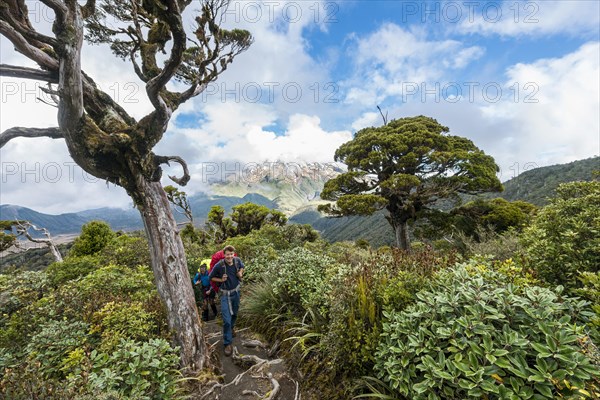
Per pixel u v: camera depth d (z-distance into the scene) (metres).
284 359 4.06
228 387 3.66
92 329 3.96
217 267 4.85
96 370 3.18
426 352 2.24
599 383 1.61
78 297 5.14
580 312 2.16
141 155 3.92
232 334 5.10
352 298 3.34
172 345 4.09
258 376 3.77
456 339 2.14
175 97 4.61
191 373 3.85
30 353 3.51
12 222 15.77
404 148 13.39
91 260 8.95
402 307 2.98
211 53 4.41
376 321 3.05
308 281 4.87
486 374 1.85
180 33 2.96
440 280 2.95
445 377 1.92
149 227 4.22
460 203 15.34
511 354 1.96
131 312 4.27
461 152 13.75
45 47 3.77
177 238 4.38
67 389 2.47
